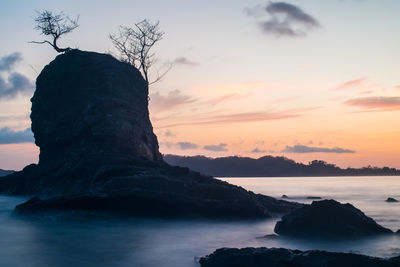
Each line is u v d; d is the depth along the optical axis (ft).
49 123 167.63
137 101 167.53
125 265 65.05
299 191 293.43
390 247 76.48
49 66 178.81
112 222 109.70
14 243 81.92
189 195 118.62
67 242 83.51
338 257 54.44
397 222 119.44
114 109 155.02
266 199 145.89
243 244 82.23
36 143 181.16
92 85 162.09
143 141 163.53
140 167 131.64
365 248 75.97
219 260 59.06
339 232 84.99
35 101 177.47
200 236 91.97
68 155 160.15
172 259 69.15
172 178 122.11
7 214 124.06
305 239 85.15
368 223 88.53
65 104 165.58
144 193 113.80
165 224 108.78
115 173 128.26
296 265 55.01
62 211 115.96
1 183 203.51
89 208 116.67
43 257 70.08
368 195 246.68
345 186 397.80
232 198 122.72
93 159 144.46
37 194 164.55
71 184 146.61
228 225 110.11
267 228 105.29
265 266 56.08
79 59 170.50
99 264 65.62
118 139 151.53
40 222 108.88
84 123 154.81
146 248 78.13
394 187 373.61
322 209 89.25
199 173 131.13
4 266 64.34
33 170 185.57
